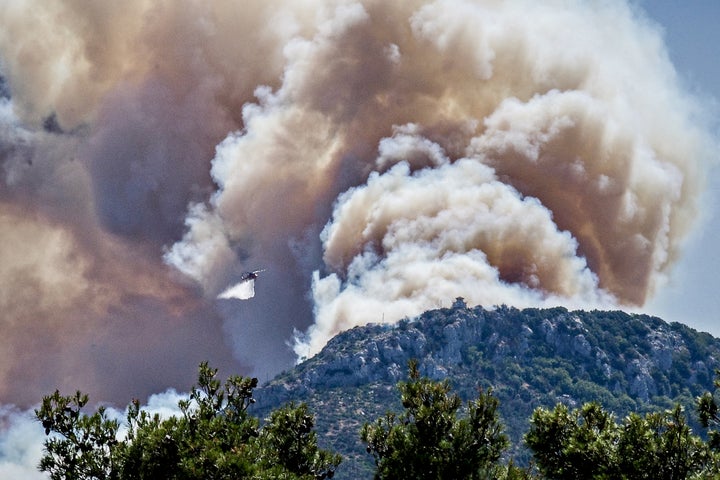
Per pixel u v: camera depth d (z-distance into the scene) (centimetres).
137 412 8181
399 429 8181
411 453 7919
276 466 7688
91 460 7712
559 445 8169
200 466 7375
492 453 8012
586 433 8081
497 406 8156
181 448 7544
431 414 8156
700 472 7731
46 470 7719
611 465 7762
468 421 8075
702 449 7850
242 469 7325
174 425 7756
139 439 7712
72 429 7894
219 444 7756
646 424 7988
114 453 7675
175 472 7494
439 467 7719
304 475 8012
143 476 7481
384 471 7988
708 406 8181
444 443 7794
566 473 8000
